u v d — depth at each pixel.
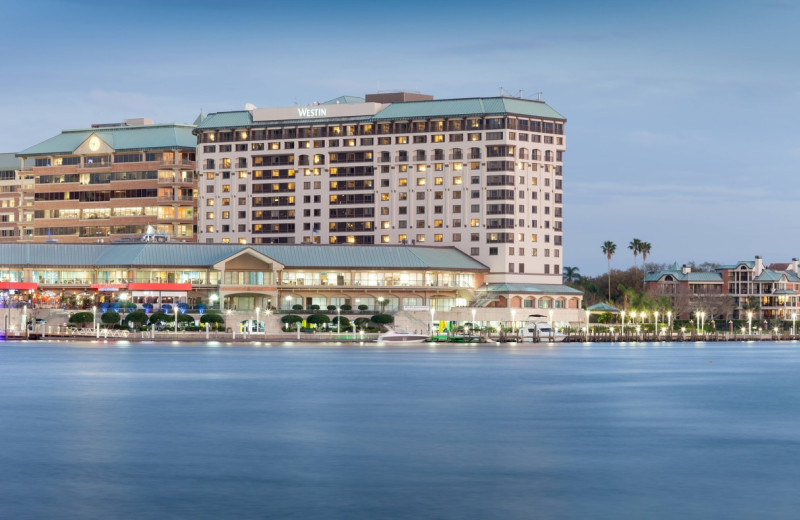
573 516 54.00
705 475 64.19
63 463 67.31
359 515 54.00
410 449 73.12
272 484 60.97
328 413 93.75
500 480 62.47
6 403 100.56
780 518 53.72
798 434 81.75
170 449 72.81
